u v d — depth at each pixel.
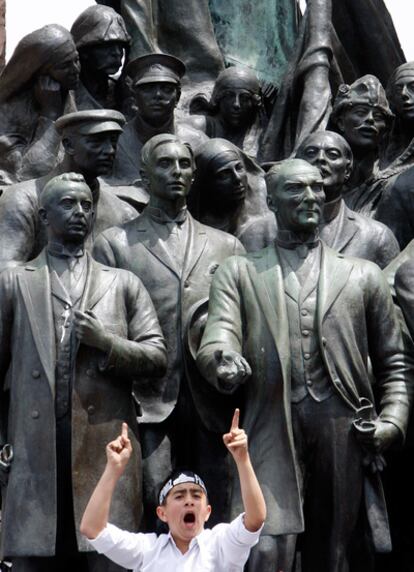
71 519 13.08
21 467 13.01
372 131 15.23
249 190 14.88
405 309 13.72
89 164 14.14
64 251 13.34
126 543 10.55
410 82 15.55
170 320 13.77
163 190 13.93
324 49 16.08
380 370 13.55
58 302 13.18
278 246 13.50
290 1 16.94
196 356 13.36
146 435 13.62
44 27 15.19
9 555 12.96
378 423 13.23
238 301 13.34
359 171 15.37
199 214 14.78
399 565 14.20
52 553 12.88
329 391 13.19
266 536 13.02
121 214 14.40
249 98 15.70
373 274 13.51
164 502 10.62
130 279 13.45
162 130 15.27
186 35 16.31
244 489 10.52
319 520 13.26
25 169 15.09
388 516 14.19
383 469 13.63
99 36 15.62
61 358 13.09
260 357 13.16
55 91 15.23
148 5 16.23
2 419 13.37
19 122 15.24
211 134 15.75
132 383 13.42
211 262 13.94
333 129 15.51
